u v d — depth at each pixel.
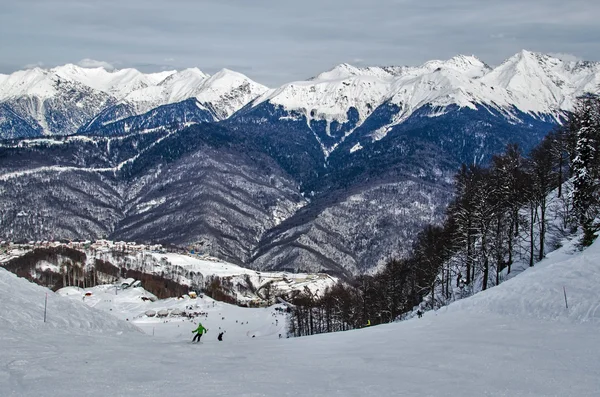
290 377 31.33
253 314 191.12
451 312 56.28
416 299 119.81
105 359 34.12
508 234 87.69
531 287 50.41
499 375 29.62
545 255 79.31
